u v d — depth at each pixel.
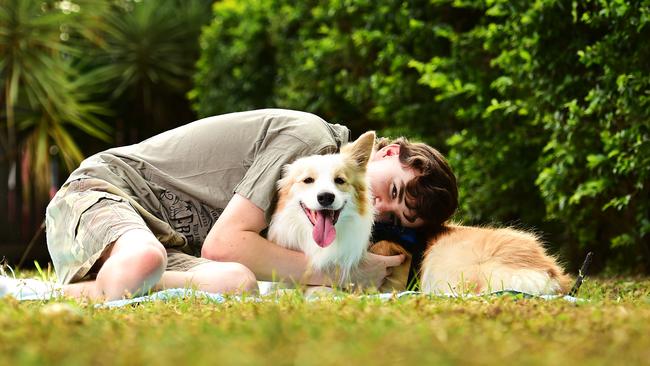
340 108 11.80
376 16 10.46
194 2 18.08
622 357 2.27
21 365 2.05
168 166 5.25
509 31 8.11
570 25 7.68
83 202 4.93
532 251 5.36
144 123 17.94
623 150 7.13
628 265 8.27
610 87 7.09
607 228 8.61
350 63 11.12
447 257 5.37
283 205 5.12
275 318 2.86
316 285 5.15
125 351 2.31
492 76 9.04
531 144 8.85
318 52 11.30
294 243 5.15
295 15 12.30
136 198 5.14
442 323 2.88
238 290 4.57
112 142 17.28
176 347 2.44
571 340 2.58
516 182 9.02
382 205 5.49
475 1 8.71
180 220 5.23
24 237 15.02
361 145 5.25
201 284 4.70
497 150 8.95
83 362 2.12
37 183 14.14
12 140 13.70
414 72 10.23
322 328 2.79
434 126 10.15
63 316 3.04
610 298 4.77
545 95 7.74
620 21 6.94
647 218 7.59
